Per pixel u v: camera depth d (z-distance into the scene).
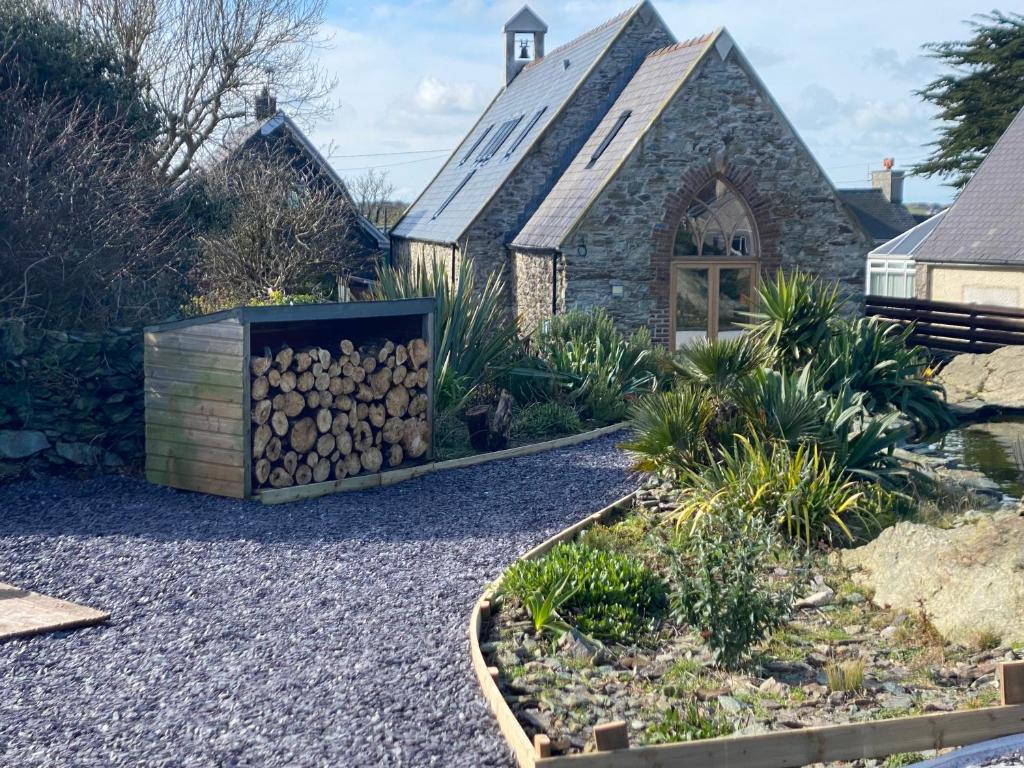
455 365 14.59
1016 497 11.54
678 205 21.50
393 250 33.03
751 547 7.24
